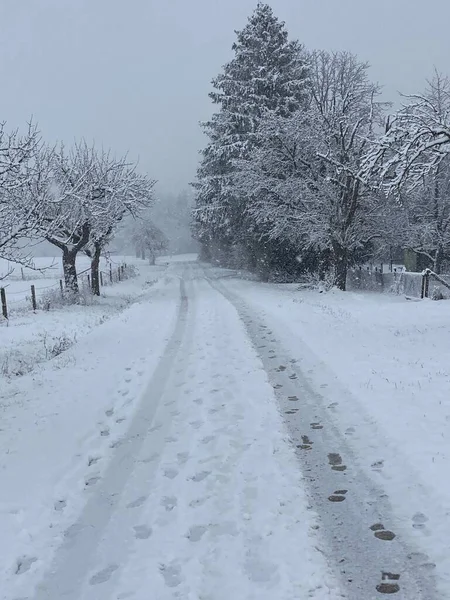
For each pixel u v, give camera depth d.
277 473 5.12
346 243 22.44
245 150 29.25
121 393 8.43
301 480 4.96
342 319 14.21
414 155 11.05
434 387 7.38
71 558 4.00
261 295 22.19
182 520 4.39
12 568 3.89
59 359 11.23
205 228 39.75
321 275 25.44
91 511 4.70
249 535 4.09
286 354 10.23
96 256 26.08
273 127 23.61
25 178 10.77
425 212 28.45
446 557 3.67
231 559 3.80
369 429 6.13
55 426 7.00
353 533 4.06
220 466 5.38
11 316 18.84
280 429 6.27
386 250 32.53
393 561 3.69
